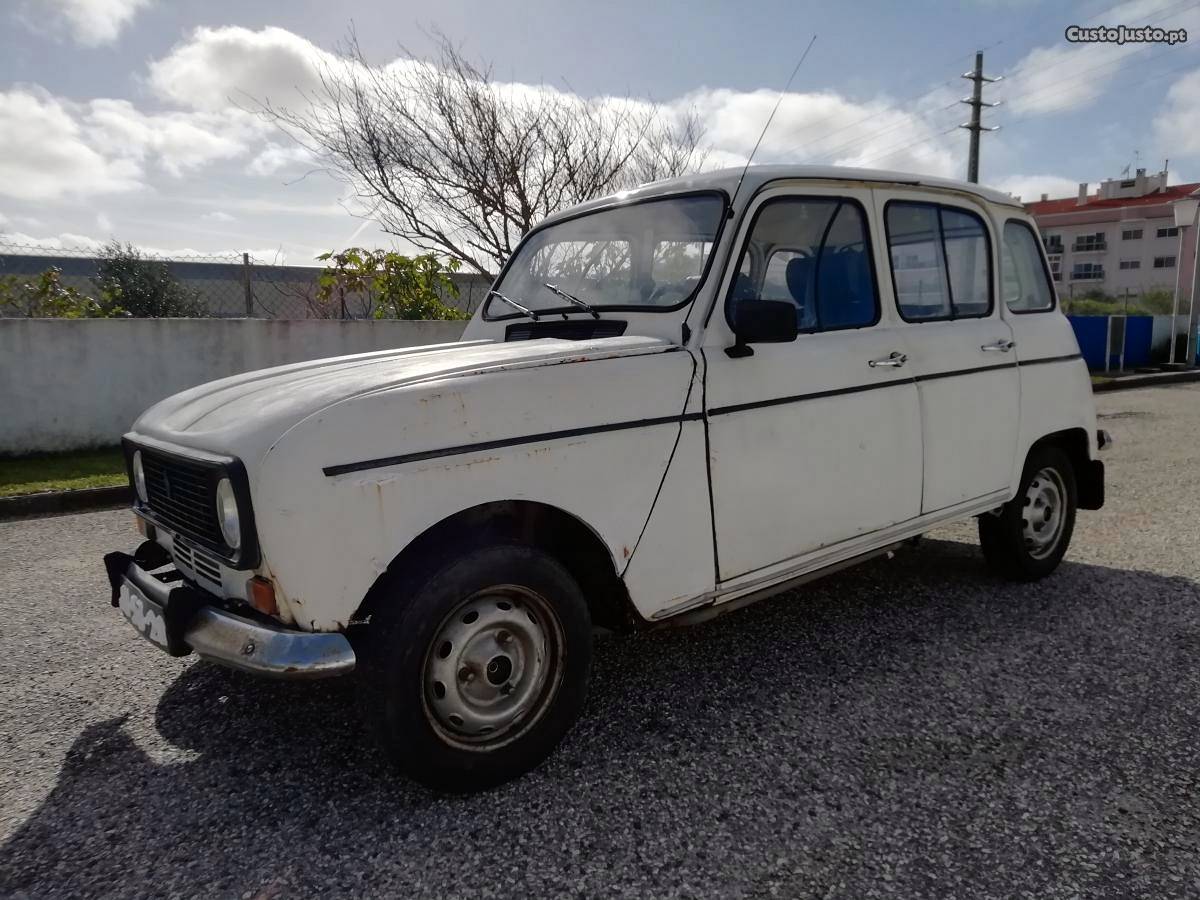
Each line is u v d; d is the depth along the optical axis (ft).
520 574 8.58
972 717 10.14
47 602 14.92
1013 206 14.65
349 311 37.88
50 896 7.26
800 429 10.80
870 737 9.70
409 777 8.32
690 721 10.18
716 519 10.06
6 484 23.21
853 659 11.91
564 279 12.39
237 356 29.55
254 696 11.10
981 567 16.14
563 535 9.64
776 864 7.50
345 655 7.53
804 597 14.58
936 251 13.10
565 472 8.75
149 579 9.13
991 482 13.65
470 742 8.56
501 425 8.37
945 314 13.19
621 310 10.96
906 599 14.38
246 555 7.59
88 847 7.94
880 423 11.75
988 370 13.39
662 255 11.03
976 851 7.63
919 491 12.44
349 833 8.07
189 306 36.22
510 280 13.55
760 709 10.45
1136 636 12.55
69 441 27.40
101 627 13.69
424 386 8.07
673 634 12.98
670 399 9.56
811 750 9.43
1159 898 7.00
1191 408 41.55
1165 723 9.91
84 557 17.85
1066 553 16.92
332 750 9.66
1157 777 8.77
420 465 7.89
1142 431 33.81
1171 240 165.58
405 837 7.99
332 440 7.57
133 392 28.14
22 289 32.42
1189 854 7.54
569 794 8.66
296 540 7.41
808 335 11.24
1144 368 62.49
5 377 26.25
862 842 7.79
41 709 10.84
